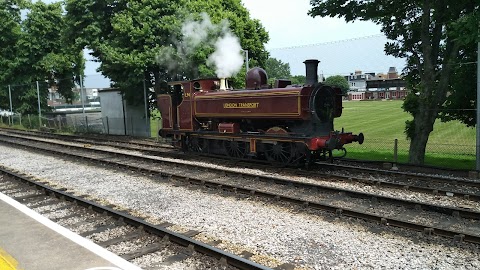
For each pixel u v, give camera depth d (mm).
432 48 12953
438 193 9016
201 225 7430
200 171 12641
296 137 12000
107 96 28812
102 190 10547
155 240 6672
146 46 20984
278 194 8906
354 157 14977
